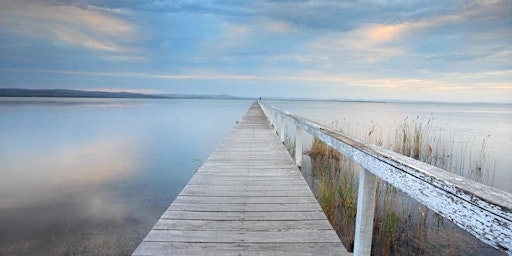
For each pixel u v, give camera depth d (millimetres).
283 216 2479
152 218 4859
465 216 764
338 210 3867
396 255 3201
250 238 2094
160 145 13086
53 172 8172
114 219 4801
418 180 997
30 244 3908
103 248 3797
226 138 7105
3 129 18703
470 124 26609
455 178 875
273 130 8648
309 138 12859
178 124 23688
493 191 743
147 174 7980
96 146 12789
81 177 7648
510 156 9906
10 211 5152
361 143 1708
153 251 1905
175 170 8469
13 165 9078
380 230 3545
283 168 4156
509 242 625
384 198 4430
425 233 3670
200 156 10656
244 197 2947
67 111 42688
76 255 3611
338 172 6141
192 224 2312
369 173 1546
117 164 9281
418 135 9156
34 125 21422
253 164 4398
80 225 4547
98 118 29750
